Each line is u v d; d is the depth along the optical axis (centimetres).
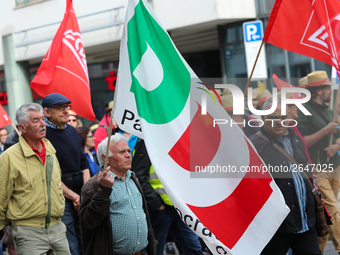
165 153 578
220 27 1942
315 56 741
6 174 669
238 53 1916
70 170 826
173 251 1066
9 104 2534
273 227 582
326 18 730
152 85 588
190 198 578
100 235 577
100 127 1110
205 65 2519
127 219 593
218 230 575
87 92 938
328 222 730
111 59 2553
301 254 688
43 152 703
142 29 593
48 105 802
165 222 842
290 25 738
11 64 2473
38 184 682
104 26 2108
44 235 687
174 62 595
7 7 2420
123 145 604
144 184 827
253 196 586
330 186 905
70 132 839
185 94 592
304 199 677
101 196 554
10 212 671
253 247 579
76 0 2175
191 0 1878
